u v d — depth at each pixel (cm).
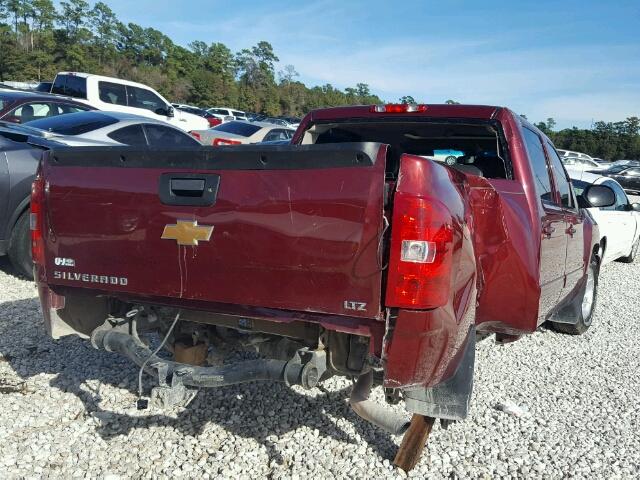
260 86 10319
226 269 302
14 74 7388
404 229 268
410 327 271
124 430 381
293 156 285
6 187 644
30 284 682
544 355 576
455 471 352
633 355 596
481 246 342
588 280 647
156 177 316
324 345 312
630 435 417
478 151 504
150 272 322
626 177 3061
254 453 362
